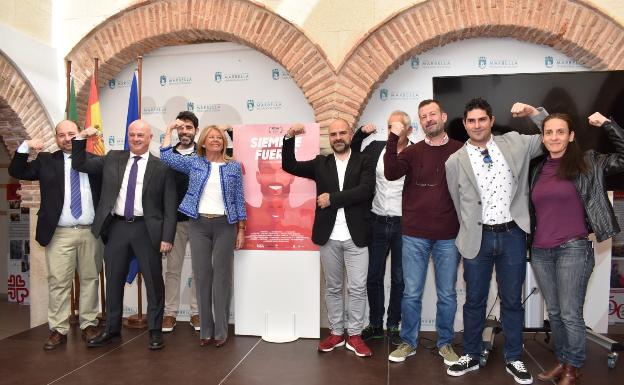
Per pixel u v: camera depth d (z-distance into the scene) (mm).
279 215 3600
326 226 3199
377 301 3568
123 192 3371
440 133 2984
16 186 6203
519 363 2834
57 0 4492
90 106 4082
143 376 2914
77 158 3299
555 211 2615
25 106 4289
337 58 3934
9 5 4023
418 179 2994
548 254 2670
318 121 3959
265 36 4023
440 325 3072
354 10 3912
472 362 2932
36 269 4504
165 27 4180
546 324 3494
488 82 3418
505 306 2840
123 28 4309
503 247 2750
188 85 4414
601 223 2496
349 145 3350
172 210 3371
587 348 3438
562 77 3334
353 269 3223
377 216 3500
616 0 3629
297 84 4059
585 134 3312
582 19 3652
